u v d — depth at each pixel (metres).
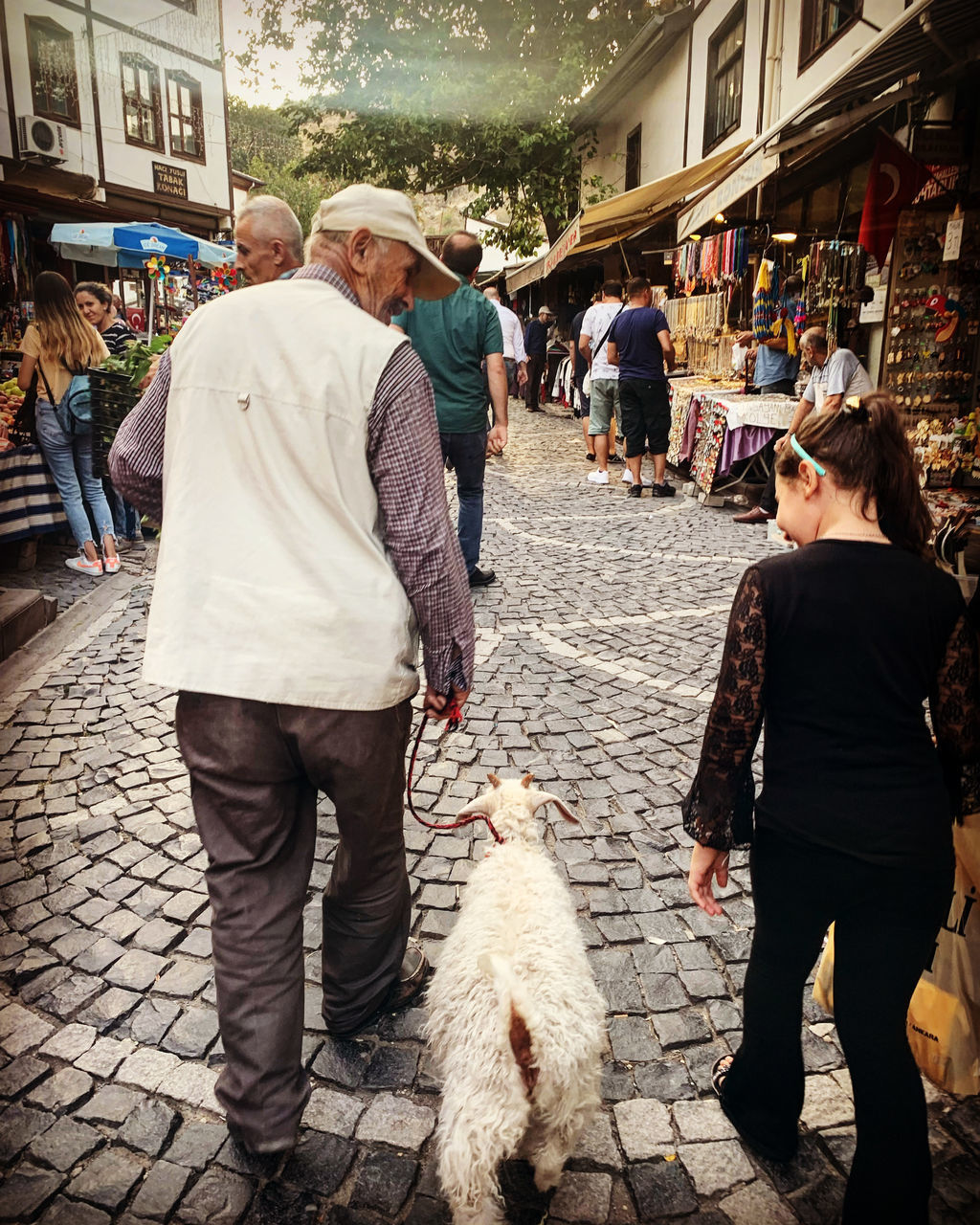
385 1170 2.03
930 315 7.35
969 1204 1.94
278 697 1.78
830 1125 2.16
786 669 1.72
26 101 15.45
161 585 1.84
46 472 6.74
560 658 5.02
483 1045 1.72
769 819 1.74
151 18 17.41
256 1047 1.90
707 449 9.16
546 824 3.42
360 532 1.82
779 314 9.41
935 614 1.64
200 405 1.81
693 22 13.52
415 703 4.46
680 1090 2.26
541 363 18.22
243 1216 1.93
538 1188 1.90
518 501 9.58
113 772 3.78
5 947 2.75
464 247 5.59
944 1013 2.05
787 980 1.85
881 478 1.69
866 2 8.23
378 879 2.20
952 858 1.67
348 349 1.77
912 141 6.92
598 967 2.68
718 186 8.42
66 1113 2.18
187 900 2.98
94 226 12.47
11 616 5.07
